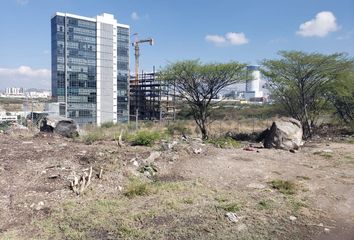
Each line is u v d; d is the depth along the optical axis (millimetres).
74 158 8938
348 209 6176
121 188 6668
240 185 7469
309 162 10633
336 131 23312
